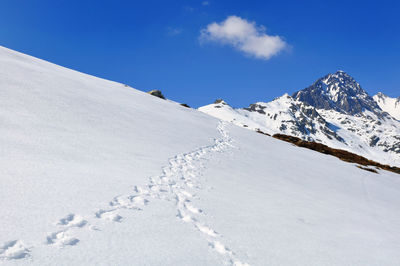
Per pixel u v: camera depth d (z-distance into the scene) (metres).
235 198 11.65
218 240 7.12
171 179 12.15
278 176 19.69
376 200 19.77
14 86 20.19
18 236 5.11
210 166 17.20
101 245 5.52
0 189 6.83
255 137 39.31
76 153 11.95
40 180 8.05
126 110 26.41
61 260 4.73
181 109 42.44
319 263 6.92
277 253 7.02
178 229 7.24
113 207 7.56
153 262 5.33
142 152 15.48
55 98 21.17
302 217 10.89
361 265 7.29
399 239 10.62
